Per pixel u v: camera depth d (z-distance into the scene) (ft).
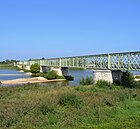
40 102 95.81
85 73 415.44
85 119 79.46
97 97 110.52
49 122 75.66
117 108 94.17
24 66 573.74
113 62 185.78
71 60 273.95
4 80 292.40
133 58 164.86
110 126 67.46
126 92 124.16
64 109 90.27
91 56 223.71
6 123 73.20
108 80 178.09
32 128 69.87
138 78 241.76
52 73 297.94
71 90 138.31
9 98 117.08
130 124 69.15
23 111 83.92
